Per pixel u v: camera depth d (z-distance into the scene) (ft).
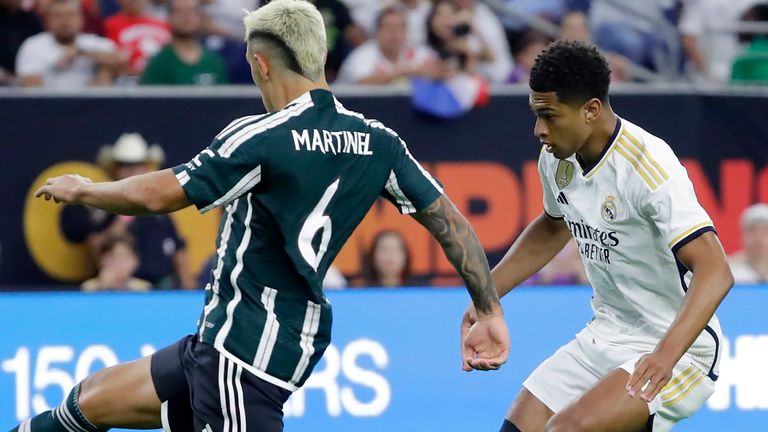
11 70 99.81
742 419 74.74
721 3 122.42
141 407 49.78
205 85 97.04
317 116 46.98
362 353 73.20
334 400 72.49
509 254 57.31
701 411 74.38
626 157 49.83
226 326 47.34
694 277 47.29
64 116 83.92
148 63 96.73
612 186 50.26
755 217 88.38
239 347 47.21
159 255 84.53
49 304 72.13
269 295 47.21
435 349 74.02
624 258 51.37
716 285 46.75
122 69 100.27
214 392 47.44
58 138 83.97
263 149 45.50
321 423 72.18
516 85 99.25
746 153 92.22
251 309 47.21
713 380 53.11
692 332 46.21
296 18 47.16
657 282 51.52
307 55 47.14
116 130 84.64
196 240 85.35
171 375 49.08
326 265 48.19
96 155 84.53
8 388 70.95
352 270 86.33
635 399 50.26
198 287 84.89
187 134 85.51
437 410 73.41
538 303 75.46
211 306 48.11
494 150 89.40
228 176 45.21
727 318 75.46
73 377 71.72
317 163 46.50
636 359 52.21
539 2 114.42
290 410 71.92
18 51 99.45
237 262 47.14
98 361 72.08
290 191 46.26
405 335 73.92
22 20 99.45
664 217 48.49
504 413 73.87
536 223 57.11
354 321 73.46
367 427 72.69
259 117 46.47
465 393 73.77
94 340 72.28
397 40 100.12
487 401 73.92
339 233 48.16
